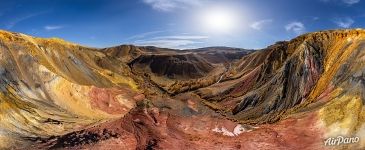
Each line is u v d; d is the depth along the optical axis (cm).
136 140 4169
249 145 4219
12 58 5906
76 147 4025
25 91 5481
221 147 4141
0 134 4275
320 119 4494
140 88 9988
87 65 9231
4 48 5925
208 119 4553
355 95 4578
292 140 4312
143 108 4603
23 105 5072
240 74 10456
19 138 4347
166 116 4497
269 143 4266
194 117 4562
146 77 14988
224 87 8919
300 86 6044
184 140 4203
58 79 6266
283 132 4459
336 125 4331
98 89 6856
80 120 5428
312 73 6194
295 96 5997
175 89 11400
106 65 11356
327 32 6919
